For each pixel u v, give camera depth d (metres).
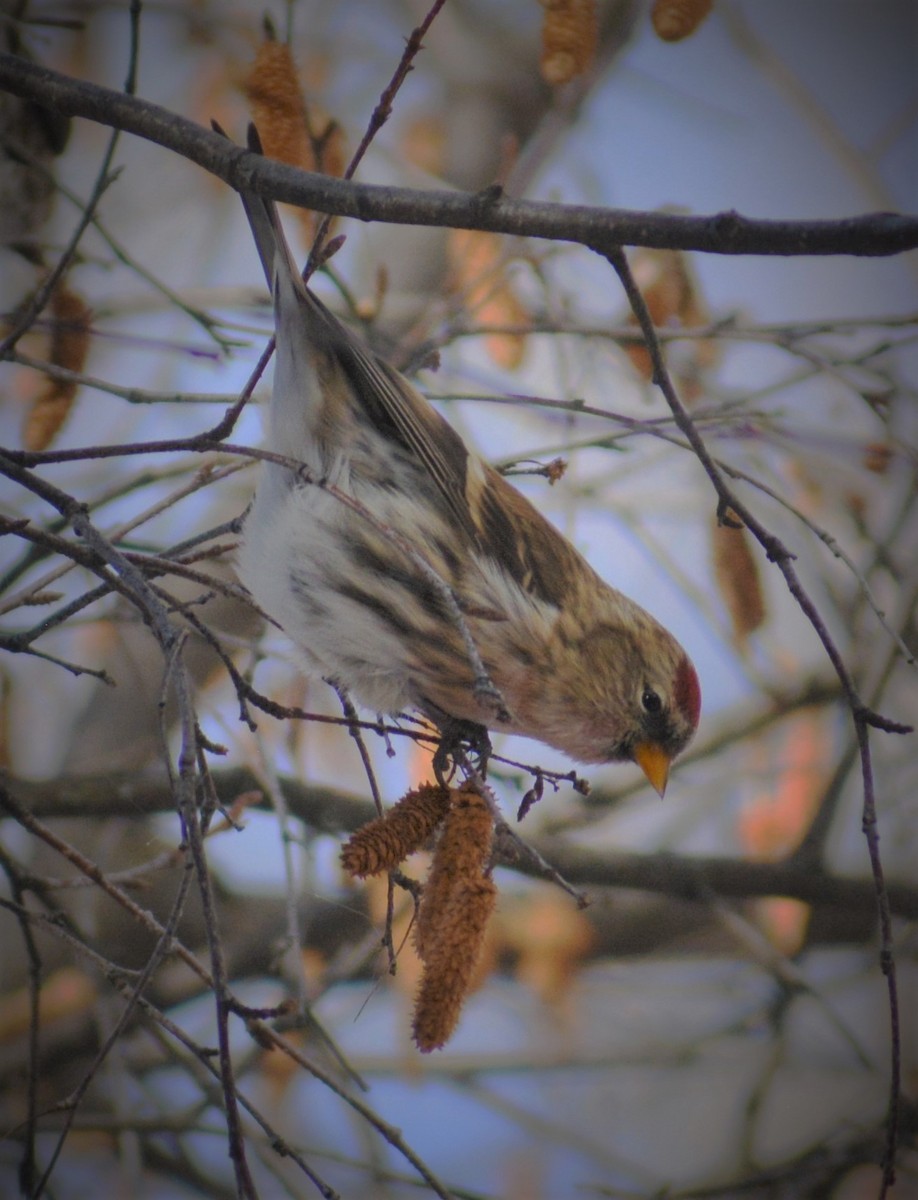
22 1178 5.98
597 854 10.84
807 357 7.90
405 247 10.70
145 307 9.75
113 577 5.03
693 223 4.72
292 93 6.74
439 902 5.41
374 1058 10.91
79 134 11.49
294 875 6.66
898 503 10.15
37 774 10.21
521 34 11.66
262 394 7.56
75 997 10.48
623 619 7.89
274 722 10.22
